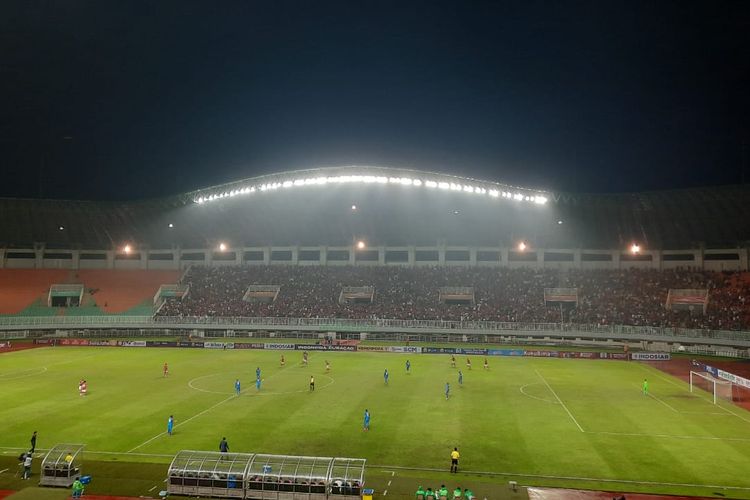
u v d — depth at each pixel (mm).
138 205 100500
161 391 48875
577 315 83812
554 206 91750
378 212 100562
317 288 99125
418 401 45312
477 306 90625
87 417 39781
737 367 63500
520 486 27375
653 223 90375
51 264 104812
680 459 31328
